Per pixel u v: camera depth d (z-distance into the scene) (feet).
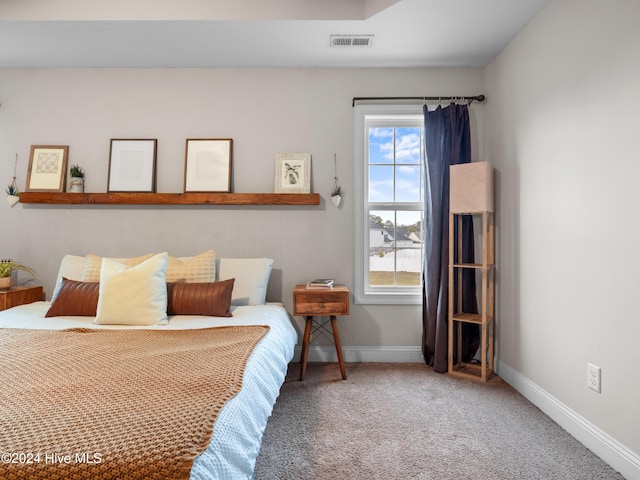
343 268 10.49
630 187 5.36
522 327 8.38
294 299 8.95
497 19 8.13
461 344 9.96
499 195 9.57
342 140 10.55
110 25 8.41
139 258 8.79
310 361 10.41
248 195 10.16
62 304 7.95
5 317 7.80
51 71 10.55
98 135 10.54
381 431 6.49
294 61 10.17
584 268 6.33
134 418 3.30
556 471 5.42
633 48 5.30
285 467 5.40
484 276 8.88
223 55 9.83
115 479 2.64
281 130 10.55
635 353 5.25
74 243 10.46
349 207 10.51
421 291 10.55
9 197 10.27
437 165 9.86
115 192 10.30
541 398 7.49
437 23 8.32
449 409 7.43
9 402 3.59
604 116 5.88
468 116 10.16
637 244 5.24
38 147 10.49
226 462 3.13
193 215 10.45
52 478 2.62
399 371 9.62
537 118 7.82
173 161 10.53
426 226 10.08
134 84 10.55
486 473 5.33
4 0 8.21
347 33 8.75
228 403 3.76
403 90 10.55
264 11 8.21
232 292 9.09
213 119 10.55
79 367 4.64
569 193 6.76
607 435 5.73
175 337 6.23
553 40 7.27
